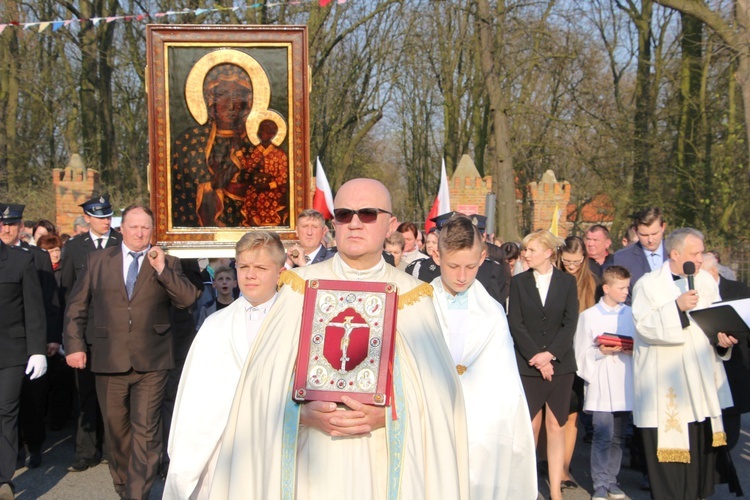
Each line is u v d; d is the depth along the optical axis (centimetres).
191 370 447
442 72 2789
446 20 2644
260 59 753
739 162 1936
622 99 2505
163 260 588
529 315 634
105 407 606
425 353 336
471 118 3105
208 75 750
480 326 473
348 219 343
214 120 754
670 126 2158
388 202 349
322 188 1063
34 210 2236
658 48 2309
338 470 326
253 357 346
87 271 610
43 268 775
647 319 568
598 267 852
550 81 2645
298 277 352
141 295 595
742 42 1534
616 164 2281
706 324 556
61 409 897
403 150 3628
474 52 2672
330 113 2659
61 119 2742
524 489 451
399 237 822
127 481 579
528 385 631
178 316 770
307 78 756
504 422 449
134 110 2991
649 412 574
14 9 2289
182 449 435
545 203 2369
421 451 326
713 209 2023
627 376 636
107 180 2489
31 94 2516
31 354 624
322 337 333
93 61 2461
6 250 629
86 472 737
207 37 747
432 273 738
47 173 2527
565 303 636
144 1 2386
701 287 591
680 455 564
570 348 630
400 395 328
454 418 339
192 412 438
